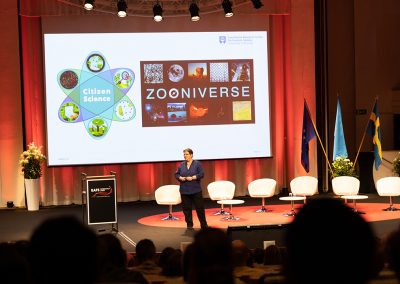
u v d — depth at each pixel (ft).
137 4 41.06
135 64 41.55
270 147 43.01
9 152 41.50
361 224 4.78
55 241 5.46
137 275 9.21
